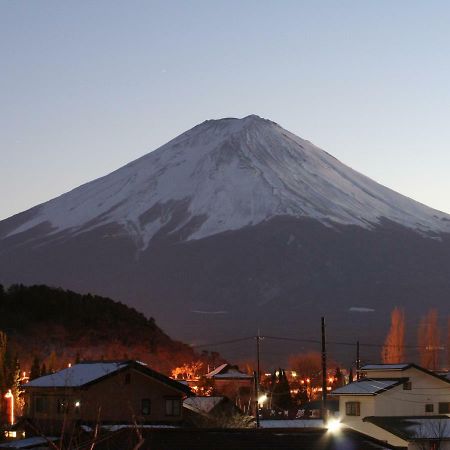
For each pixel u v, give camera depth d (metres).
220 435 38.16
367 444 38.19
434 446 63.69
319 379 139.50
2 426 65.25
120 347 138.12
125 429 37.97
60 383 59.88
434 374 75.25
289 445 37.34
